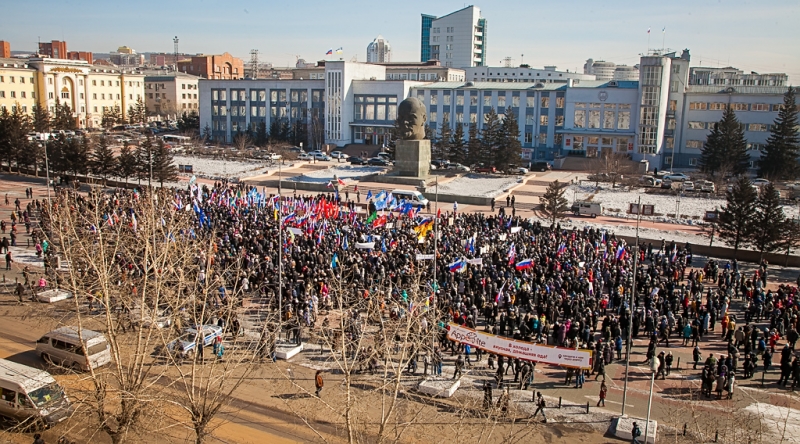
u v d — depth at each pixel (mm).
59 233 32844
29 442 24594
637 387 30641
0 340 33812
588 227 65125
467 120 127250
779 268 52906
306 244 48312
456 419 26562
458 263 39469
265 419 26391
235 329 32938
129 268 35969
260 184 91812
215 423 25812
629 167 96438
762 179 95688
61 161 86250
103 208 48844
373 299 31344
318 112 141875
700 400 29297
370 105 135875
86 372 29844
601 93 115500
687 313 37750
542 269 42750
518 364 30391
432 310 29750
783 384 31109
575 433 26141
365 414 26516
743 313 40750
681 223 68312
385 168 107500
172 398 27266
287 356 32594
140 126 169500
